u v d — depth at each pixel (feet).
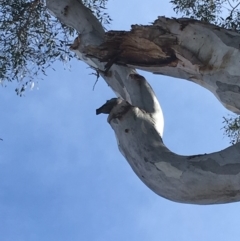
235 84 13.05
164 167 12.09
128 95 15.37
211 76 13.52
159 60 14.53
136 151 12.71
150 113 14.05
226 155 11.66
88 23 18.33
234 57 13.10
